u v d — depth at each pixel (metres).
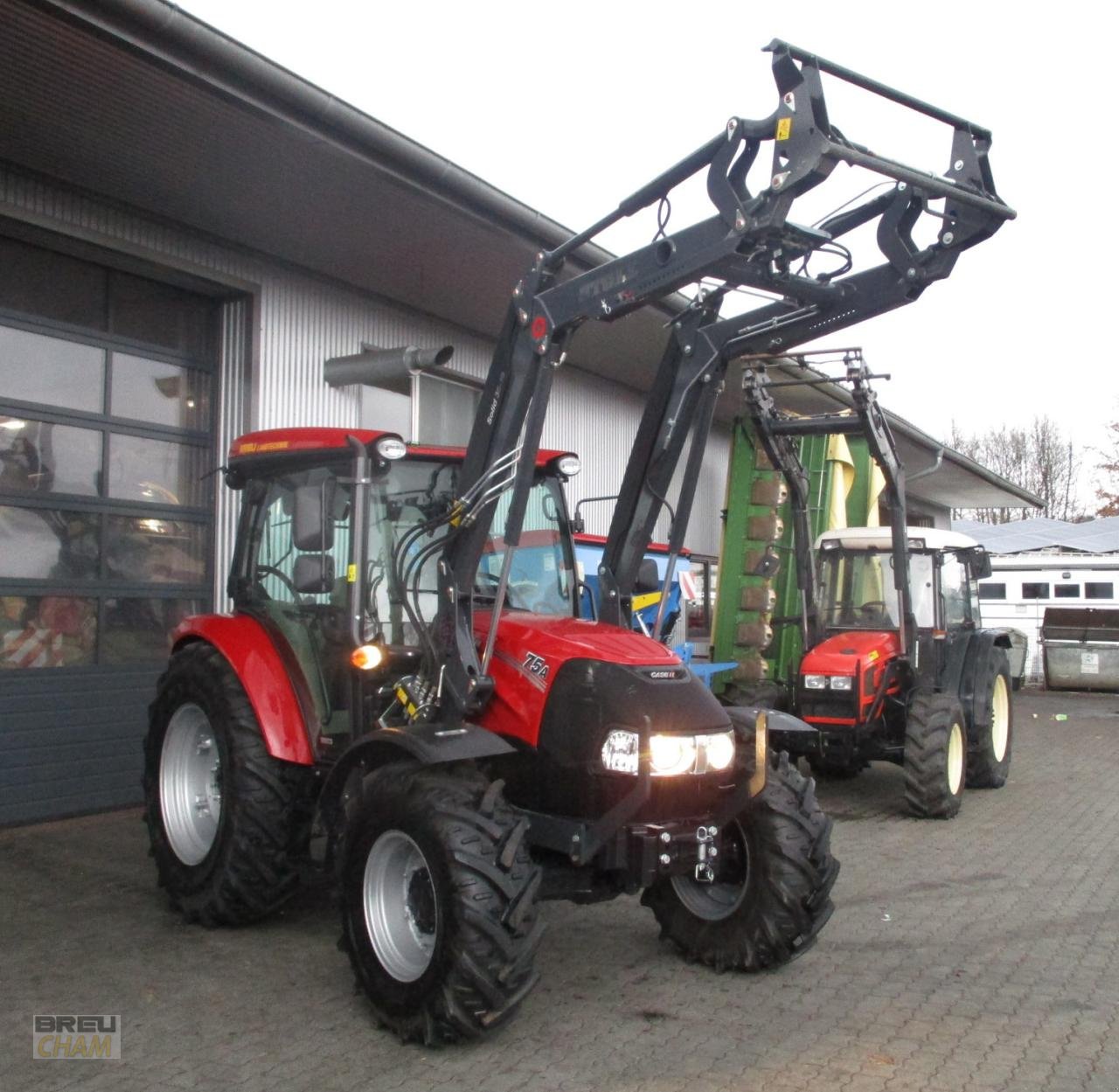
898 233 4.55
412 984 3.97
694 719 4.33
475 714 4.66
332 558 4.97
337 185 7.54
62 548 7.62
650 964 4.96
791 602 11.12
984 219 4.32
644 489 5.24
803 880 4.64
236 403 8.71
